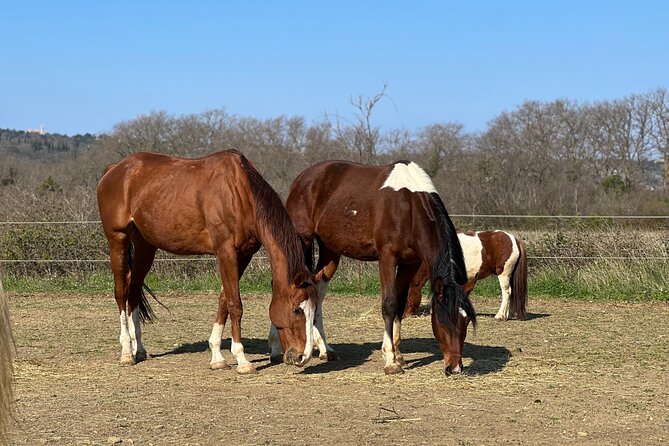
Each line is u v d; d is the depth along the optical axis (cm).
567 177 3541
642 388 715
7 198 1834
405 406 647
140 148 4469
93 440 548
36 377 765
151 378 763
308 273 743
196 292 1501
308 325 735
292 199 884
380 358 877
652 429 580
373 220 805
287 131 4528
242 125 4612
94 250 1659
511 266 1169
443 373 786
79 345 951
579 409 638
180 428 578
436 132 4134
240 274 835
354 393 697
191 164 825
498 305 1353
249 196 773
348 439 552
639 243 1552
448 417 612
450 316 738
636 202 2823
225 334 1051
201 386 725
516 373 782
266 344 976
